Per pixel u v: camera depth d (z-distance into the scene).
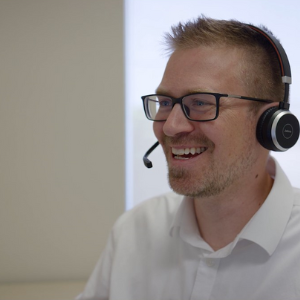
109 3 1.69
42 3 1.67
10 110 1.69
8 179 1.72
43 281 1.76
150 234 0.90
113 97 1.72
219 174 0.67
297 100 1.64
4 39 1.67
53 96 1.70
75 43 1.69
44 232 1.76
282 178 0.77
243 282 0.70
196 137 0.67
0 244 1.75
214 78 0.65
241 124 0.66
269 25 1.67
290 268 0.68
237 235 0.74
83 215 1.77
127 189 1.79
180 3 1.71
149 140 1.78
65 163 1.74
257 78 0.68
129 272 0.87
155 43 1.74
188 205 0.83
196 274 0.76
